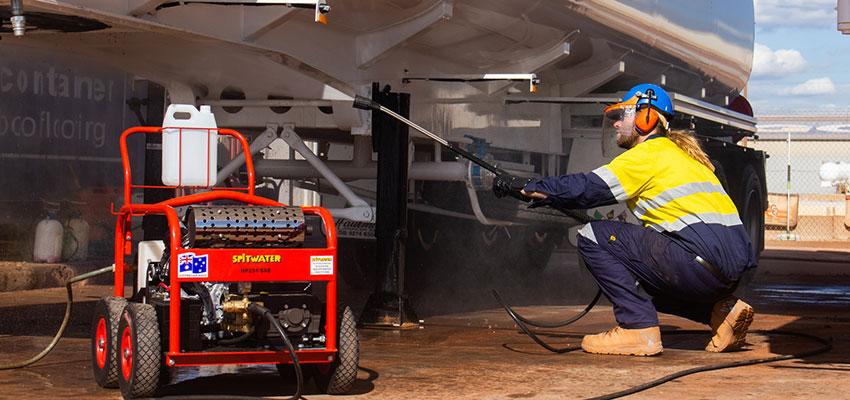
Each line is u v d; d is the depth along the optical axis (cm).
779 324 841
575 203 614
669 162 616
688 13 1176
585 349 646
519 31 888
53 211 1185
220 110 860
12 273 1052
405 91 877
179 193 652
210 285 491
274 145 1020
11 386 515
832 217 3189
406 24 788
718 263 610
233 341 475
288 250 471
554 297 1122
